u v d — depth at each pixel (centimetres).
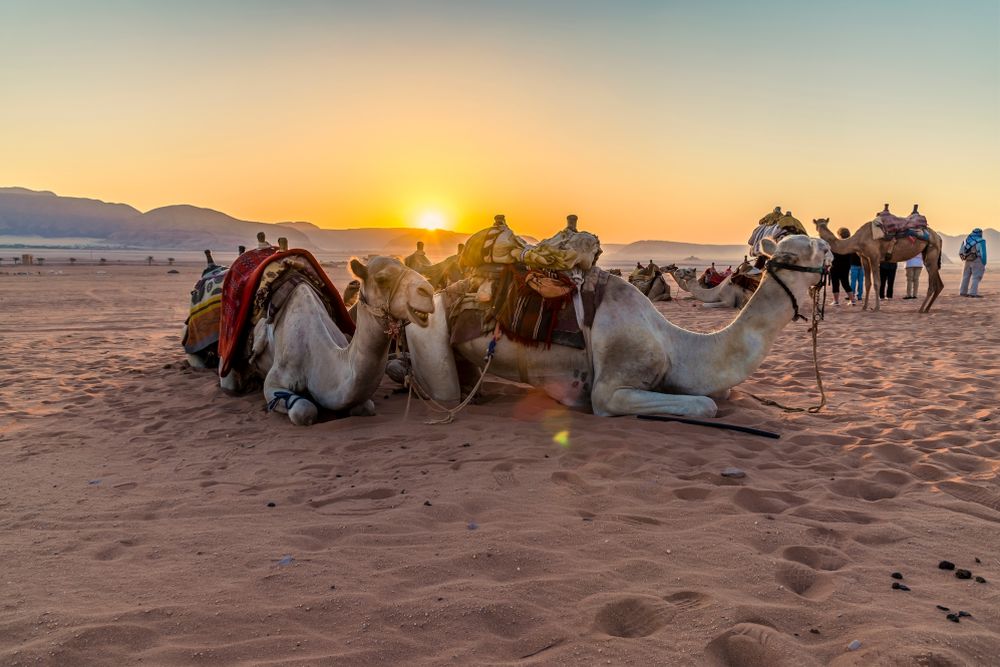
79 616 346
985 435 675
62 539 456
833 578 390
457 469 585
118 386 1010
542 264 689
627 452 600
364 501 520
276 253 863
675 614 348
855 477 562
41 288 3891
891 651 312
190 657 312
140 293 3572
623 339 700
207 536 455
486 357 744
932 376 1007
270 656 313
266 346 830
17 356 1355
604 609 353
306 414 724
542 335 709
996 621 345
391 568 402
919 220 1927
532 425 704
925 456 614
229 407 839
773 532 450
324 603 360
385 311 611
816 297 738
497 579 390
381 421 738
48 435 736
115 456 660
